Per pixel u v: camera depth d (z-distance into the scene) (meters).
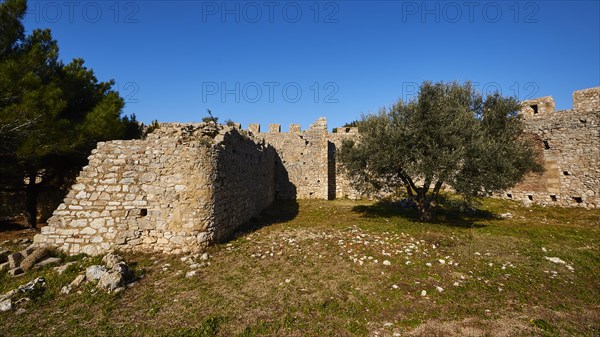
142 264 9.29
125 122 19.75
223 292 7.43
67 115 16.28
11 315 6.28
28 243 11.64
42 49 15.43
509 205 23.23
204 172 10.88
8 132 12.47
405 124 16.70
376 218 18.45
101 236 10.31
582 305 6.98
